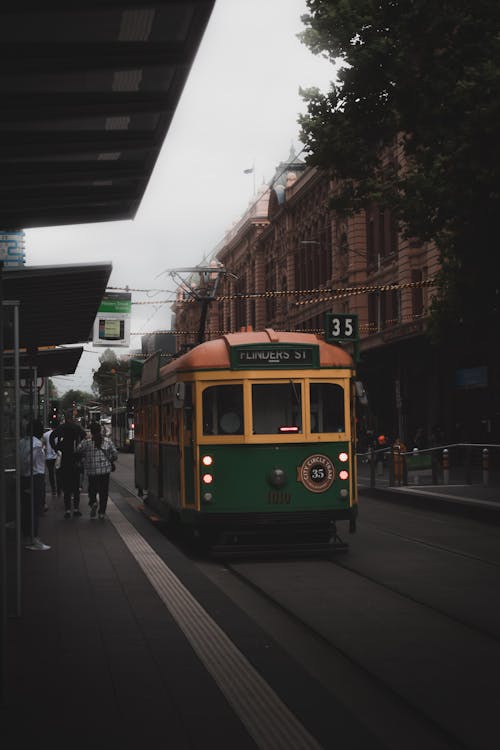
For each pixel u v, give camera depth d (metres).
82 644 7.66
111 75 6.43
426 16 16.75
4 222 9.78
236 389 13.30
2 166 8.03
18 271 11.20
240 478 13.19
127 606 9.33
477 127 16.12
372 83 17.62
